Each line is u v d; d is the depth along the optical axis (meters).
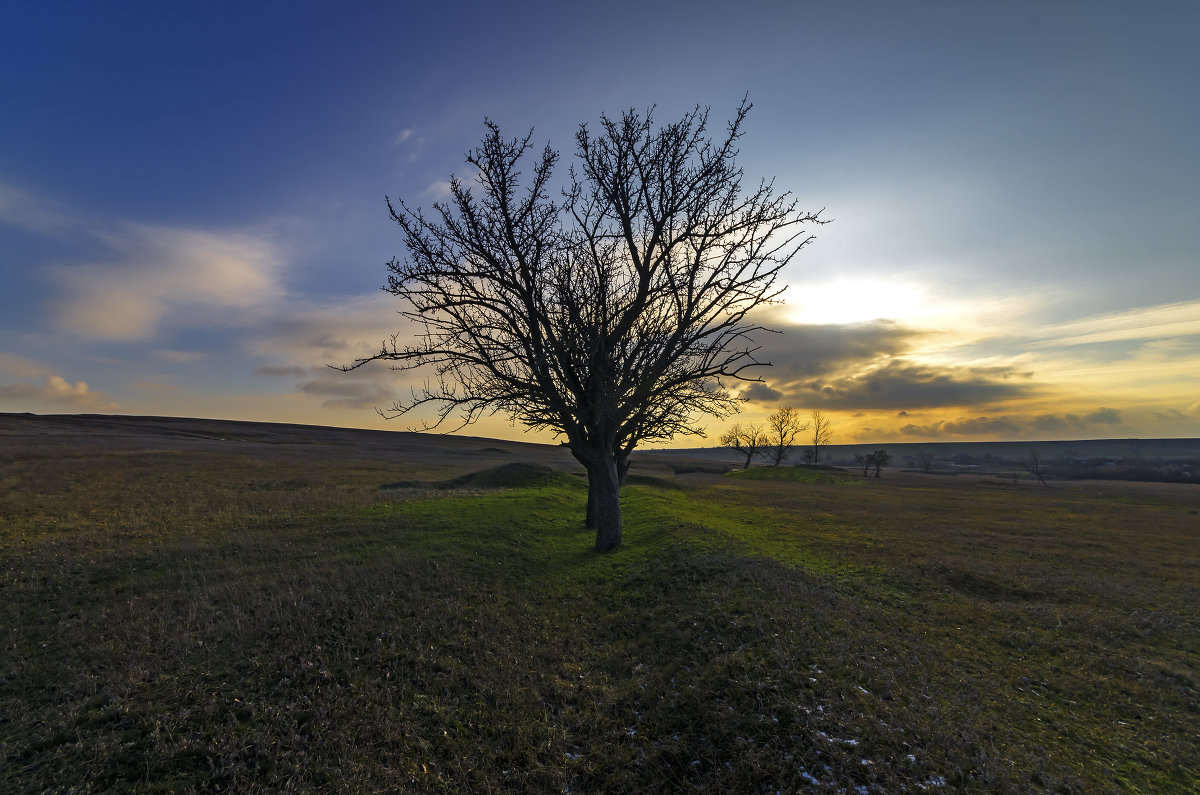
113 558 14.23
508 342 17.20
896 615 12.10
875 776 5.73
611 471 18.12
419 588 12.16
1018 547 23.94
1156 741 7.07
